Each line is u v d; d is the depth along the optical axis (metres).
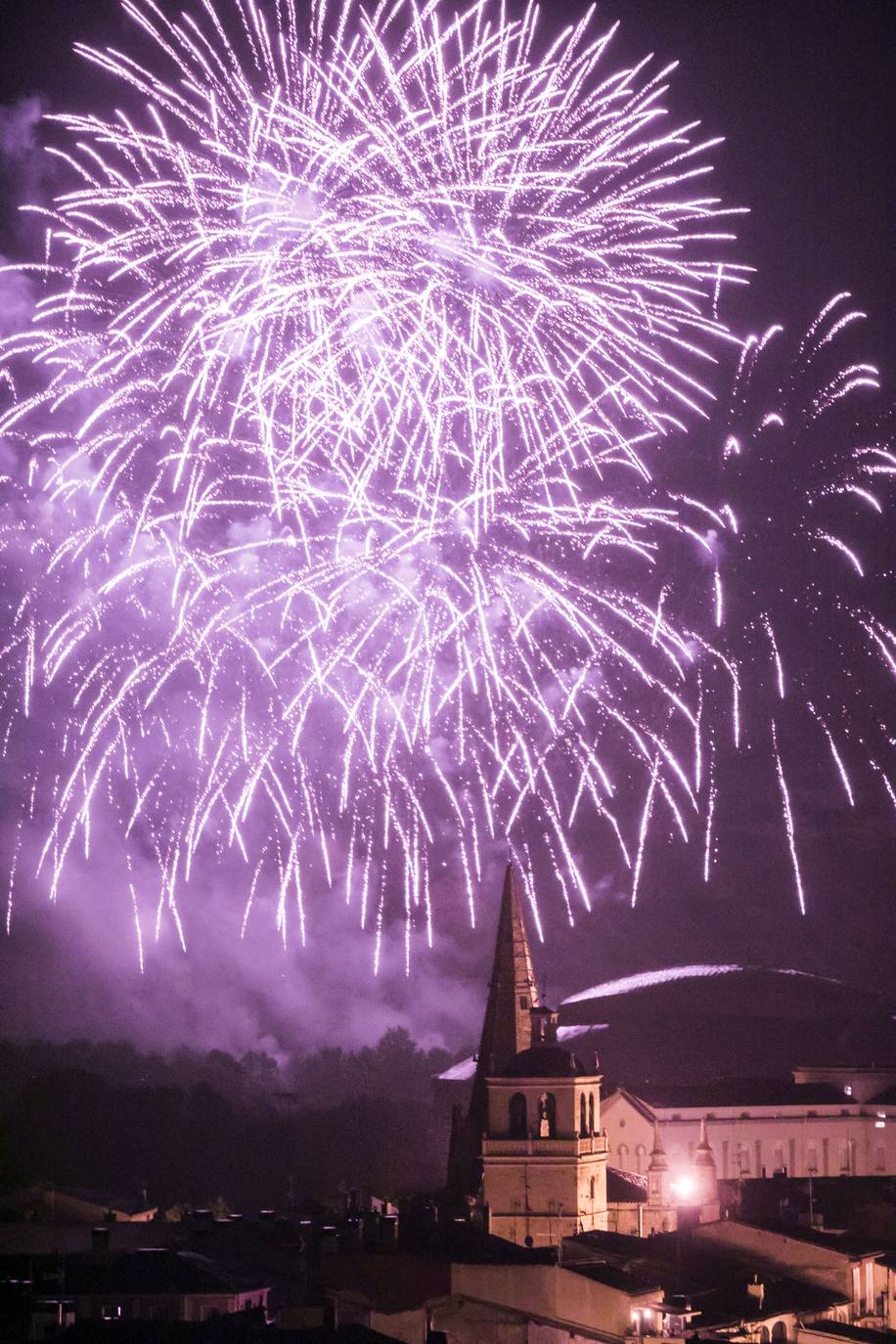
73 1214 193.00
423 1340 132.88
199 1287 127.62
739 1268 155.00
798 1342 144.75
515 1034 191.50
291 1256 143.88
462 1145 192.25
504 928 194.62
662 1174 199.38
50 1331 117.88
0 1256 138.88
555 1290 136.75
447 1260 141.75
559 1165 178.50
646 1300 136.75
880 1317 160.50
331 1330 110.25
